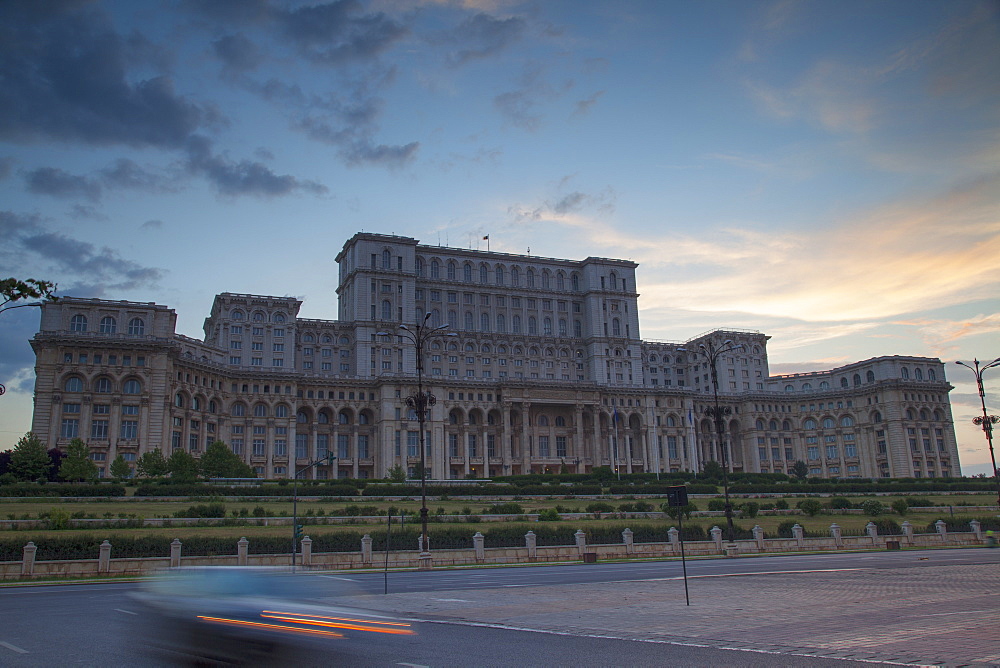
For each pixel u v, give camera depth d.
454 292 193.75
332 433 167.50
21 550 51.22
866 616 27.53
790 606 30.62
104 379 135.62
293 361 169.50
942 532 80.50
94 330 137.75
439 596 35.31
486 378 179.75
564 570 52.38
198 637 21.48
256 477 131.75
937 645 21.69
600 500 115.56
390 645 22.11
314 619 22.73
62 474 114.00
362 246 182.12
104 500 94.75
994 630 24.12
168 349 139.38
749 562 57.75
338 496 106.88
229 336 165.50
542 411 183.62
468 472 171.38
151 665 19.62
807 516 104.62
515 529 65.62
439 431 168.62
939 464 192.38
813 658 20.11
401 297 182.00
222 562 53.28
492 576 47.28
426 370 182.50
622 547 65.56
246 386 160.62
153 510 87.81
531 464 176.88
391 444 164.38
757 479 155.25
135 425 135.50
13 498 90.12
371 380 170.38
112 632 24.91
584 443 185.12
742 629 25.09
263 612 21.91
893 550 72.62
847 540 75.00
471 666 19.20
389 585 41.19
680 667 18.98
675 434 194.12
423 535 56.38
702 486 129.75
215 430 155.25
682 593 36.06
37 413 129.62
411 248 185.88
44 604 33.09
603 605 31.73
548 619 27.77
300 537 58.06
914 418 192.88
